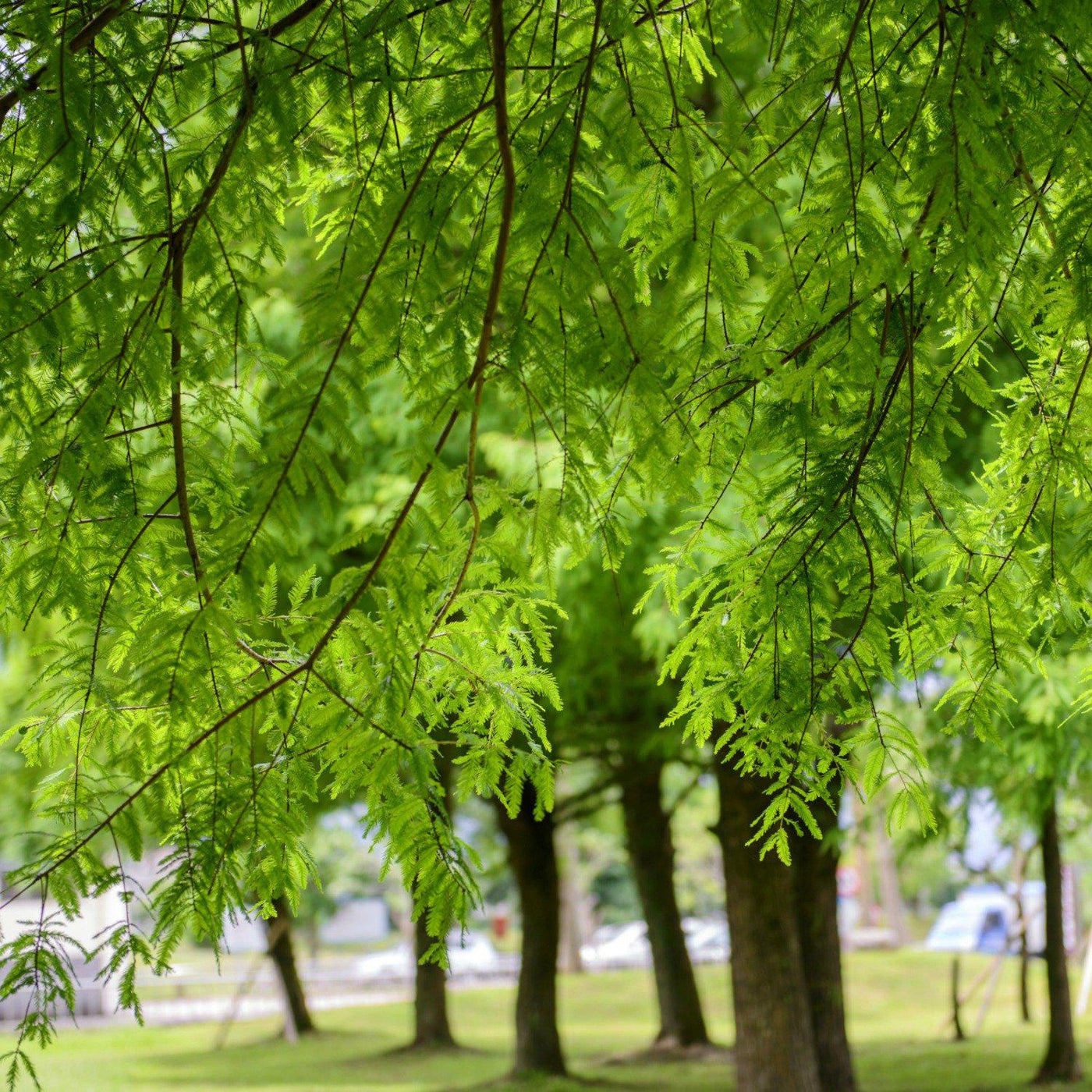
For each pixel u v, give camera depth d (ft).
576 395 8.60
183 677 8.45
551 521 8.71
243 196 11.15
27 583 10.68
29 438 10.60
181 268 9.82
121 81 9.83
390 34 10.32
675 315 8.91
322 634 8.52
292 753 10.09
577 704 34.86
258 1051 63.62
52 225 10.22
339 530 29.01
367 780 9.22
